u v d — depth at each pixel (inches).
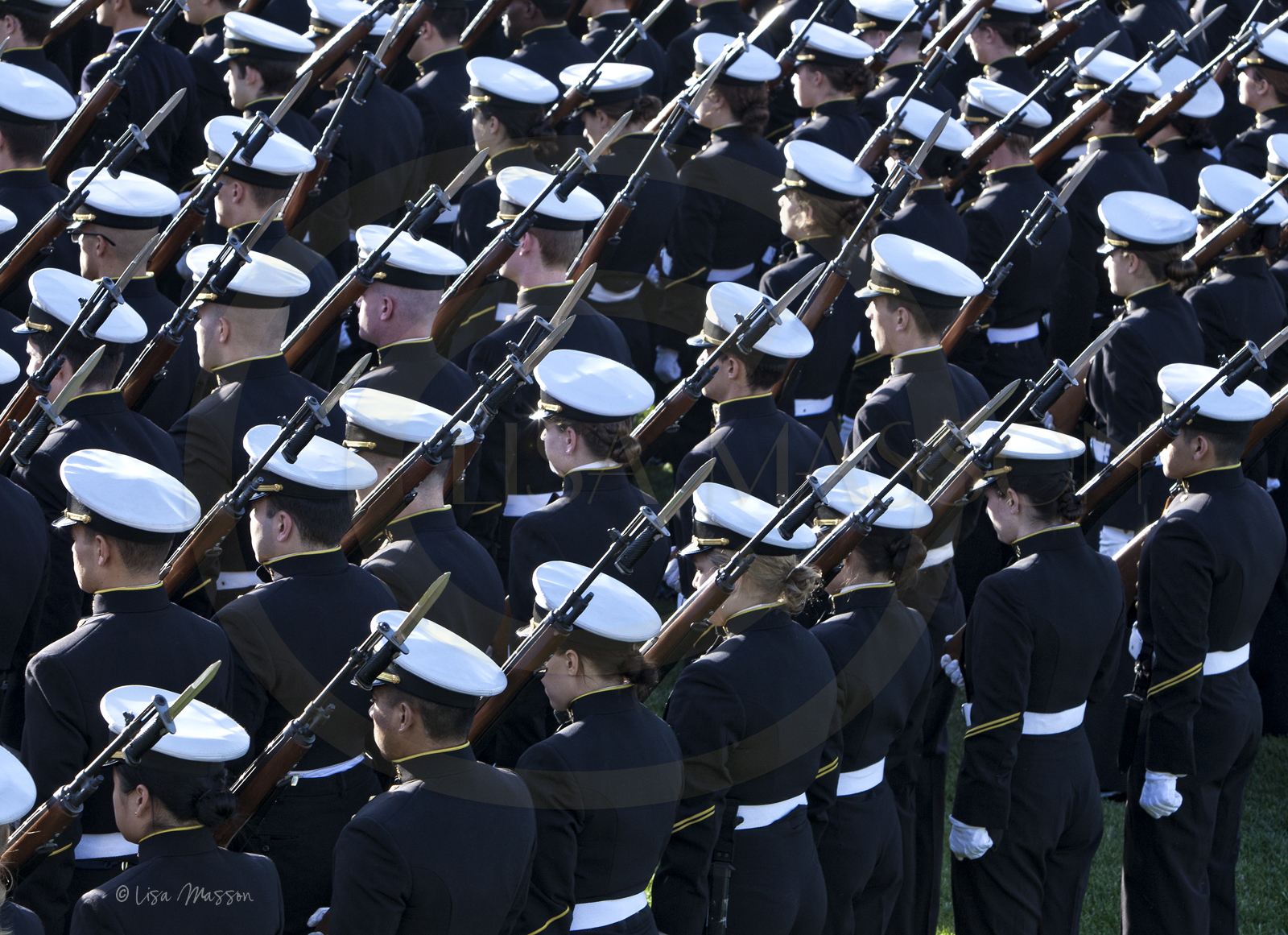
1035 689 800.3
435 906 574.9
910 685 780.6
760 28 1250.0
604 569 642.8
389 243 900.0
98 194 955.3
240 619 684.7
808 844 725.3
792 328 912.9
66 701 634.2
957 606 947.3
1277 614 1157.1
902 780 840.9
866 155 1206.3
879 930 804.6
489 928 589.0
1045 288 1264.8
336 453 723.4
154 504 655.8
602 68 1270.9
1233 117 1723.7
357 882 571.5
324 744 694.5
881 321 993.5
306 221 1196.5
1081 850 842.2
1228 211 1203.9
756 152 1266.0
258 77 1216.2
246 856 584.1
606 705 649.6
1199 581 837.2
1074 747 819.4
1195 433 866.1
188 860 560.1
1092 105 1317.7
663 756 656.4
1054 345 1374.3
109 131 1240.8
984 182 1360.7
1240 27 1769.2
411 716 591.2
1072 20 1555.1
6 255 1043.9
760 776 698.8
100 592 658.8
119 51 1263.5
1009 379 1266.0
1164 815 848.9
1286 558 1146.7
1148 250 1080.8
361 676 589.9
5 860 572.7
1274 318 1183.6
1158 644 844.0
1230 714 868.0
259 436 727.7
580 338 976.3
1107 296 1386.6
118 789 565.0
